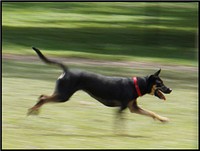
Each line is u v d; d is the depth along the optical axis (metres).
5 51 23.83
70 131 10.77
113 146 9.68
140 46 27.83
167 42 28.92
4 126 10.99
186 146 9.86
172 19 34.16
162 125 11.61
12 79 16.67
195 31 30.72
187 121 12.06
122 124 11.14
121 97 10.94
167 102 14.06
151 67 20.47
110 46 27.56
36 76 17.39
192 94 15.28
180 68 20.39
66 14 37.28
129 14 36.75
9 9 37.91
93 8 39.00
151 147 9.71
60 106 13.04
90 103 13.46
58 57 22.98
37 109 10.96
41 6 39.47
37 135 10.38
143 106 13.51
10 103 13.28
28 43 27.31
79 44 27.91
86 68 19.80
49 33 30.48
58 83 11.05
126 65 20.83
